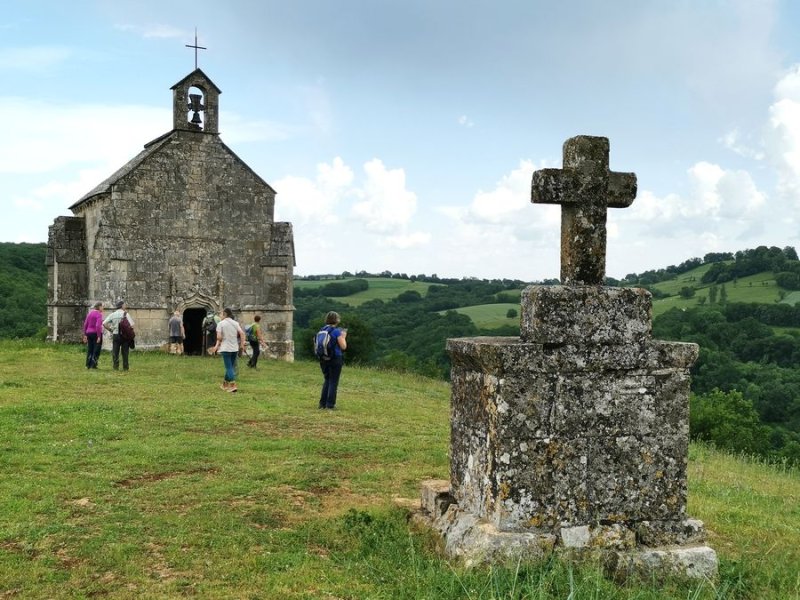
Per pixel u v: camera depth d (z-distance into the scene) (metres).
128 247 30.67
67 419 12.79
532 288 6.66
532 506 6.37
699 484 11.57
